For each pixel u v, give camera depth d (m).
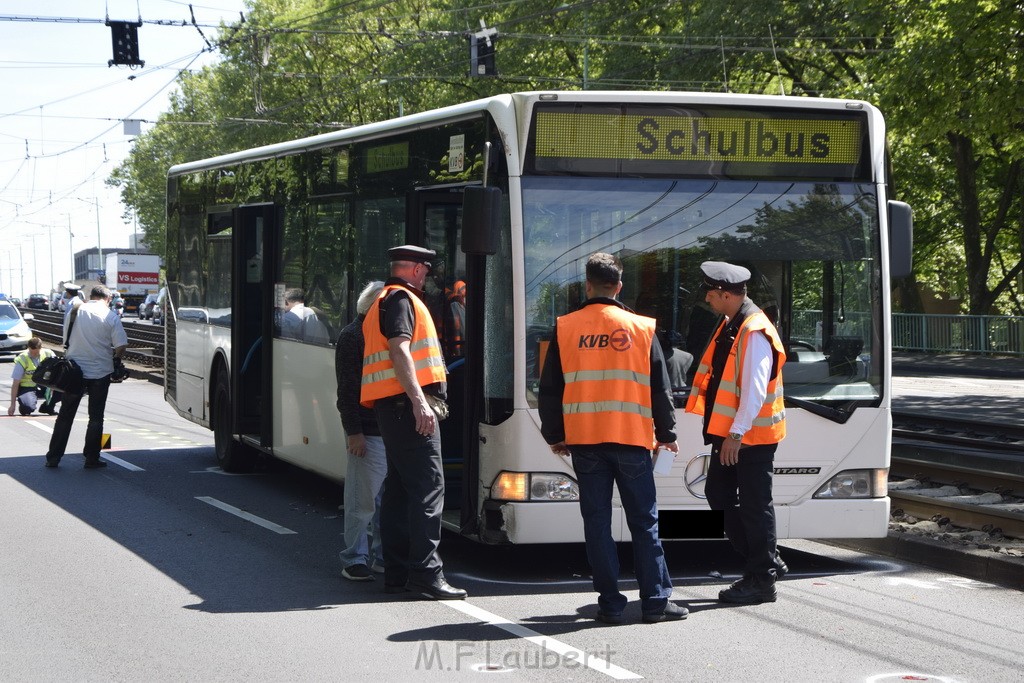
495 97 7.77
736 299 7.01
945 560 8.23
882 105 21.78
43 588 7.55
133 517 10.19
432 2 42.91
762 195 7.88
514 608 7.11
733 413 6.97
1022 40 20.03
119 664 5.88
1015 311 42.31
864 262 7.98
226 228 12.91
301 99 48.16
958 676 5.71
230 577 7.92
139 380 29.56
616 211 7.70
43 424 18.64
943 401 22.78
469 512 7.82
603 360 6.62
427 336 7.17
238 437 12.62
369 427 7.67
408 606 7.14
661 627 6.63
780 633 6.49
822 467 7.88
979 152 34.34
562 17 38.66
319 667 5.82
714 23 31.23
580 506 6.89
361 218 9.57
